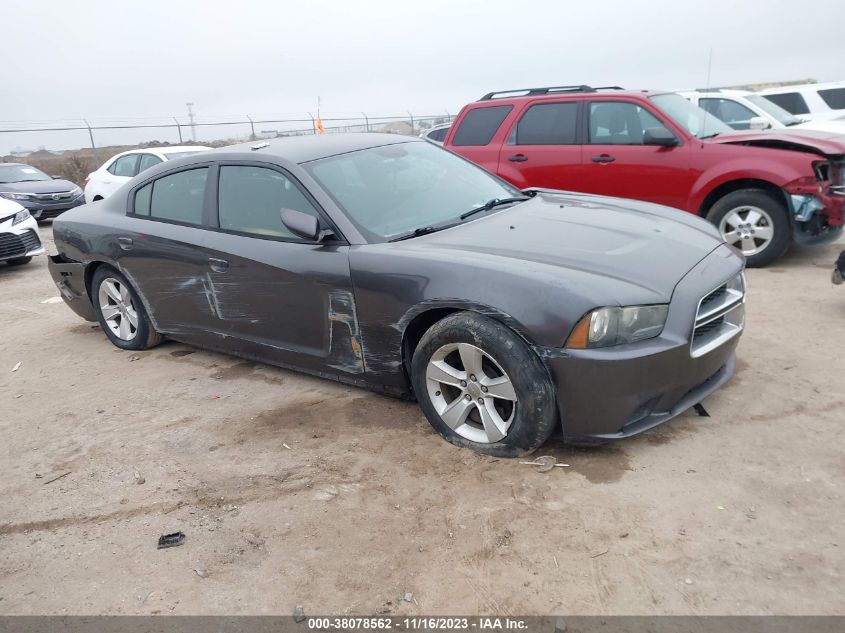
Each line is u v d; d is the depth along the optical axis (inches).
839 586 91.0
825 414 135.9
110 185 505.4
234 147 179.3
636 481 118.1
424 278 130.5
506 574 98.8
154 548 112.3
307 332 155.4
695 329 122.0
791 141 243.6
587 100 284.0
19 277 365.4
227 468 135.6
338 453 136.9
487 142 307.6
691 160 258.8
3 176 585.9
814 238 245.3
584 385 115.8
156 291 189.8
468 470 126.2
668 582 94.4
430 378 135.0
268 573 103.7
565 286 116.3
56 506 128.4
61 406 176.4
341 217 147.6
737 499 111.0
